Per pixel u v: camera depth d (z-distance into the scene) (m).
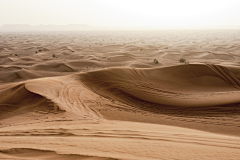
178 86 24.58
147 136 8.78
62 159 5.32
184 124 13.77
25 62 56.72
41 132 9.14
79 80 23.55
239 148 7.45
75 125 10.89
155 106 18.02
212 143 8.07
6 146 6.51
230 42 126.50
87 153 5.80
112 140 7.66
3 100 16.52
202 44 116.44
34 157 5.50
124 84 23.28
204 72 27.59
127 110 16.58
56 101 15.82
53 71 46.91
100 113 15.23
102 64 52.88
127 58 63.88
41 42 148.88
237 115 14.58
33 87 18.91
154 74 27.39
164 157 5.89
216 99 18.33
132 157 5.65
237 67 28.78
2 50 89.25
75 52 81.19
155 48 94.56
